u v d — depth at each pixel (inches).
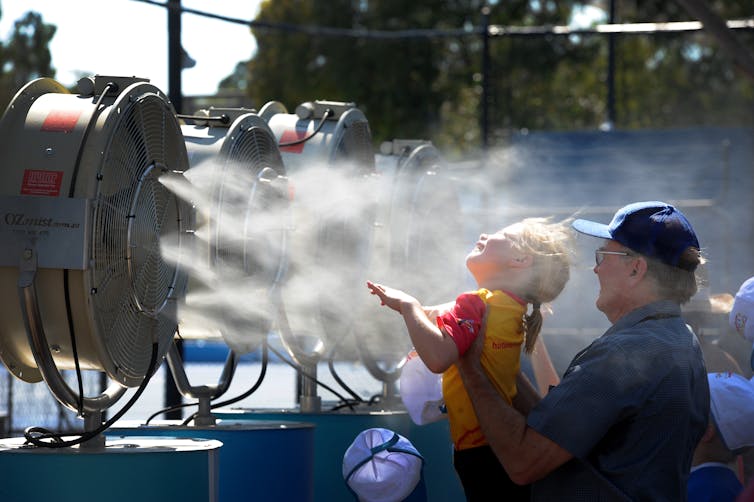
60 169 193.3
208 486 208.2
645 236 176.2
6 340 201.0
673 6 1267.2
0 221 192.2
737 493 215.6
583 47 1267.2
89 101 201.3
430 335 187.2
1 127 197.2
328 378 658.8
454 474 326.6
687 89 1354.6
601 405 167.8
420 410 260.4
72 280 192.1
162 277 218.8
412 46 1243.8
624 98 1264.8
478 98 1282.0
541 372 246.1
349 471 235.1
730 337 332.8
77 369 193.9
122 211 202.8
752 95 1357.0
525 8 1328.7
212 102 563.2
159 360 217.9
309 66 1246.9
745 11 1307.8
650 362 169.6
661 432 170.1
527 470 171.6
